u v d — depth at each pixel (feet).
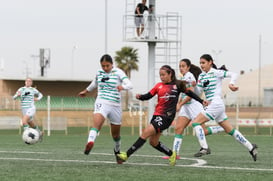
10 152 110.11
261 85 556.51
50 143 150.82
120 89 83.30
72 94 396.57
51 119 225.56
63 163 86.48
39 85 391.04
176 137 96.73
